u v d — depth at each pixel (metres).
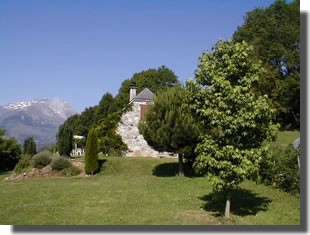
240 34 56.88
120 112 34.25
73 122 68.94
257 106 11.39
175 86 23.22
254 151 11.41
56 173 25.67
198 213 12.93
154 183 19.97
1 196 17.42
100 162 27.17
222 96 11.72
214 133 12.08
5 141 36.91
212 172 11.95
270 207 13.53
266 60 52.03
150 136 21.75
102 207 14.30
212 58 12.52
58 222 12.25
